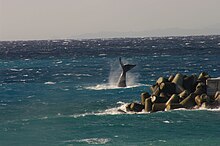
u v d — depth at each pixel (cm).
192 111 9894
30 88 15812
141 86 15362
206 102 10138
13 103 12288
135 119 9400
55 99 12888
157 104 10231
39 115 10338
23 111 10962
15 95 13988
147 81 17162
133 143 7575
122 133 8281
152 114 9819
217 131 8256
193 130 8362
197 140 7700
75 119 9631
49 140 7931
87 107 11338
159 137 7938
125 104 11569
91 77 19625
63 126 8994
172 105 10162
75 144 7612
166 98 10450
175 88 10831
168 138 7856
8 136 8281
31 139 8031
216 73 19900
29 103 12238
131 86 15400
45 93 14300
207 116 9431
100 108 11150
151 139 7812
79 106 11512
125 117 9656
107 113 10300
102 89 14875
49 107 11475
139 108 10338
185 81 10944
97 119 9556
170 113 9794
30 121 9581
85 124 9106
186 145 7412
